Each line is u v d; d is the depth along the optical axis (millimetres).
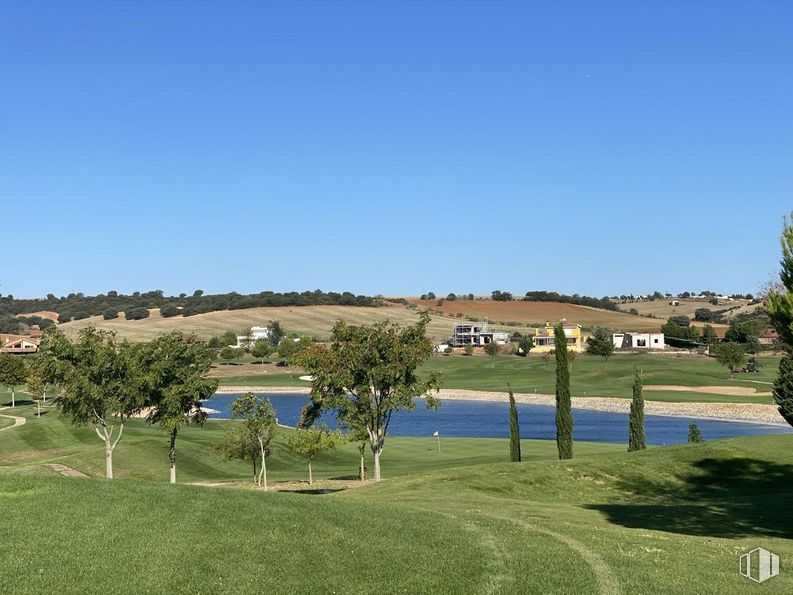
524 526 21047
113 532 17766
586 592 14672
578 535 20297
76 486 22516
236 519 19484
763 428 99500
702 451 44750
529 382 164500
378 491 34781
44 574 14805
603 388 149500
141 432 76688
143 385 47375
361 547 17469
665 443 84562
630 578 15688
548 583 15172
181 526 18531
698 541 20922
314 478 54281
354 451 71375
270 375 190875
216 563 15875
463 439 80812
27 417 95000
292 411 126188
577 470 40938
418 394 47719
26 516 18938
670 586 15281
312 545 17469
